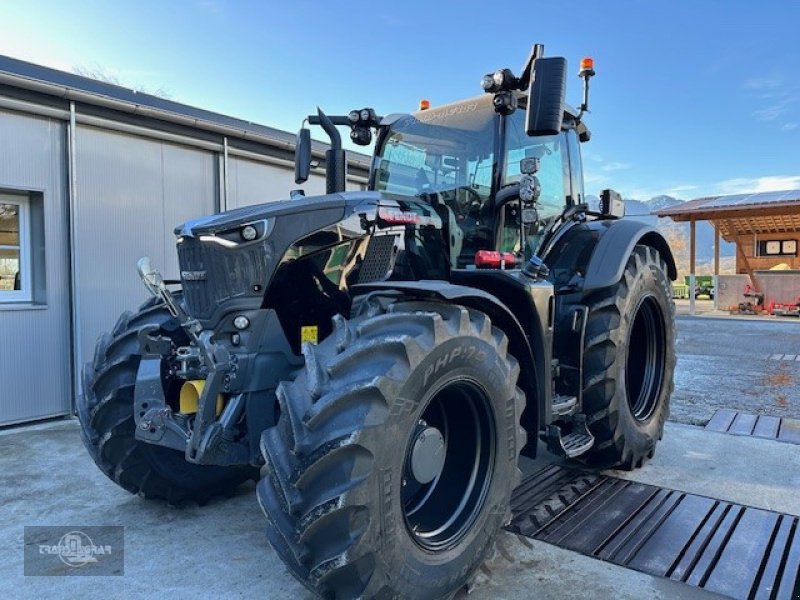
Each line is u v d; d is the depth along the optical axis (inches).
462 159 134.1
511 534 115.3
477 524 94.0
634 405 160.2
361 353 79.9
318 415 75.7
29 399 201.9
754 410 214.2
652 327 165.5
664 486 140.6
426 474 87.7
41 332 203.9
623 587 96.4
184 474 126.4
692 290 657.0
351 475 74.9
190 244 101.1
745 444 172.7
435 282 96.6
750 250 749.9
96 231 215.6
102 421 117.1
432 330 84.7
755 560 104.9
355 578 76.7
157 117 226.5
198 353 100.4
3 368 195.8
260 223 98.0
